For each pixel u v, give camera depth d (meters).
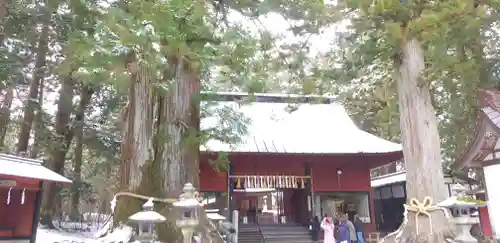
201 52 6.78
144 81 7.73
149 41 5.58
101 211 26.81
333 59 10.66
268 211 28.55
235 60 7.10
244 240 16.92
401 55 8.79
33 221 9.89
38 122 18.45
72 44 6.30
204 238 7.31
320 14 8.59
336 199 18.94
